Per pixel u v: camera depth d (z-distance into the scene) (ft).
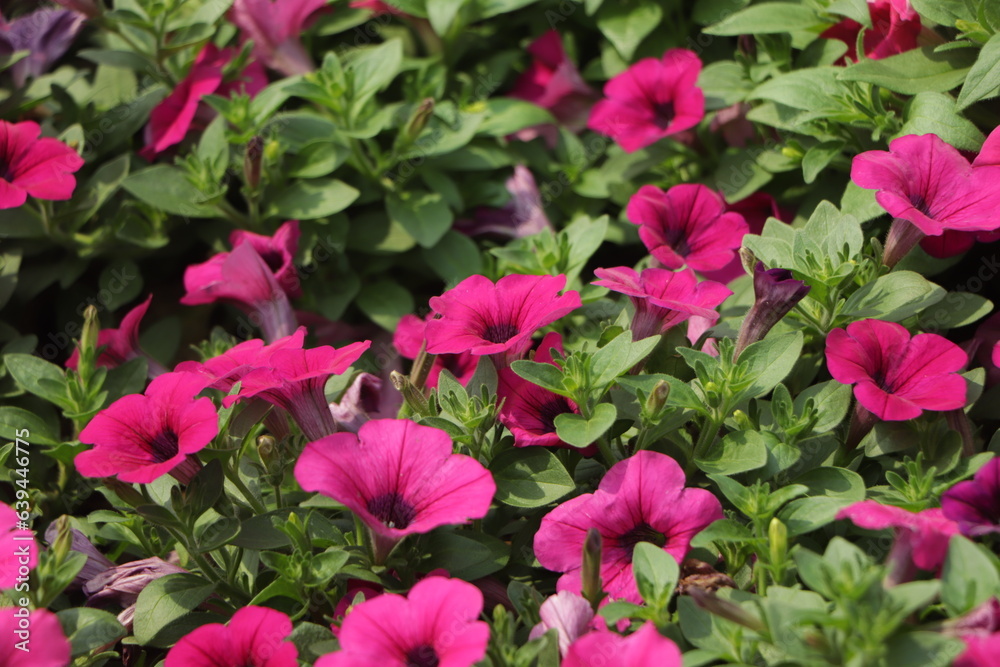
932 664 3.16
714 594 3.27
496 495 3.48
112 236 4.22
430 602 3.26
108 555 3.69
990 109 3.77
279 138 4.23
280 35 4.33
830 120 3.87
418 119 4.13
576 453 3.59
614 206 4.38
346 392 3.69
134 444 3.41
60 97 4.28
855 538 3.51
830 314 3.61
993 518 3.30
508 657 3.28
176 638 3.51
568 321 4.00
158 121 4.26
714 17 4.33
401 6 4.30
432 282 4.36
